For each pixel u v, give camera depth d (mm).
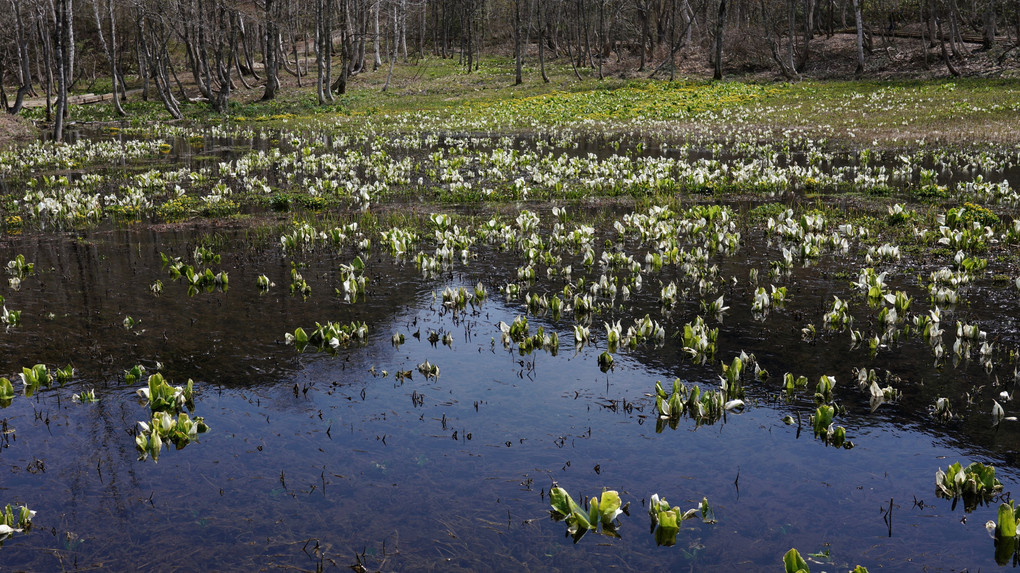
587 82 48812
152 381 5973
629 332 7258
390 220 13195
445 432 5531
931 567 4004
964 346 7023
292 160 21562
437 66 60000
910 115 28688
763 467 5004
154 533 4379
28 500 4719
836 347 7082
